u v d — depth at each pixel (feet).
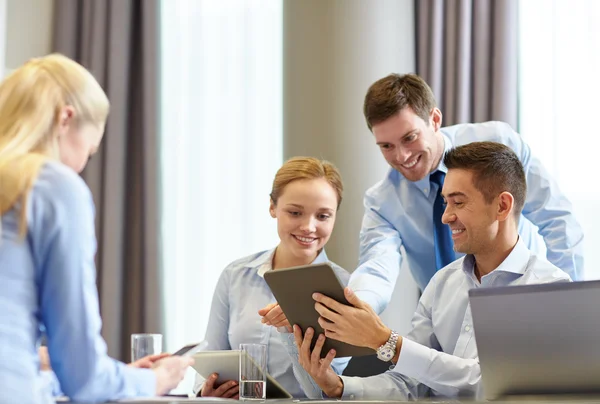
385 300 10.35
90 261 6.01
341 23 15.42
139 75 16.88
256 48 16.87
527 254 8.79
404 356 8.18
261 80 16.80
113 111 16.51
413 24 15.66
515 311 6.40
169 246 16.56
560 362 6.40
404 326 14.87
